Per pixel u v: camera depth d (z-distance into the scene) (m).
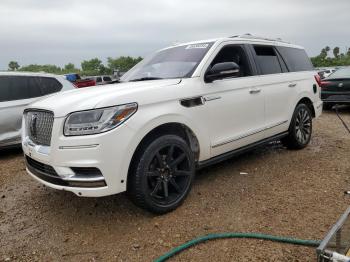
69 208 3.96
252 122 4.77
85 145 3.11
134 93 3.40
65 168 3.22
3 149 7.04
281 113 5.38
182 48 4.80
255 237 3.11
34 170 3.65
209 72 4.15
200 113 3.95
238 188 4.30
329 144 6.46
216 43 4.54
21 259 3.00
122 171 3.23
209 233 3.25
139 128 3.31
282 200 3.91
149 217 3.63
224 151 4.39
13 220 3.73
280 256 2.83
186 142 4.01
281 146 6.33
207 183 4.50
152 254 2.97
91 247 3.13
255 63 4.97
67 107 3.25
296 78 5.74
